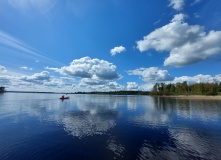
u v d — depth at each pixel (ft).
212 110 116.16
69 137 47.96
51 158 33.50
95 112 105.60
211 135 51.65
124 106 151.23
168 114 97.25
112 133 52.90
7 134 51.44
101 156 34.27
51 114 94.22
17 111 105.50
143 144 42.32
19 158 33.68
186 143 43.55
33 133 52.44
